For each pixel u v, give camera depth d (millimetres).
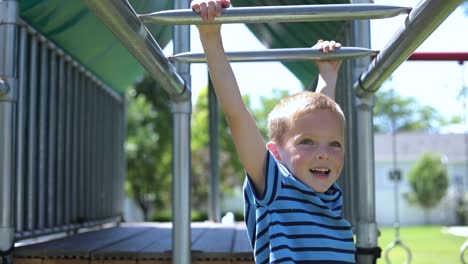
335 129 1646
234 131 1639
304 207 1610
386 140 27188
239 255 2783
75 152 4328
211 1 1501
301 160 1616
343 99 3189
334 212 1640
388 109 36531
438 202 22609
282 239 1562
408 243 11391
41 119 3621
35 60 3504
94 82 4887
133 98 19641
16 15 2746
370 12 1537
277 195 1611
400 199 23297
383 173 25406
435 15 1417
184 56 2105
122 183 5820
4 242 2682
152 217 18172
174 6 2488
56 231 3852
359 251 2604
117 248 2951
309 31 3467
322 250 1575
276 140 1714
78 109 4445
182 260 2559
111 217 5422
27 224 3369
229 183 21500
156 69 1854
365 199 2602
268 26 3703
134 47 1597
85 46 4098
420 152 26031
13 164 2713
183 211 2562
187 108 2566
